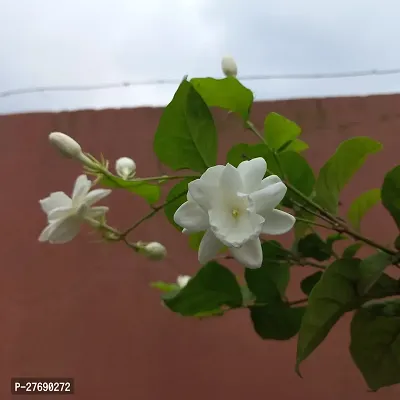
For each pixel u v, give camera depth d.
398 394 0.29
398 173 0.16
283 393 0.29
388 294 0.17
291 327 0.19
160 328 0.31
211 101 0.20
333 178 0.19
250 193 0.14
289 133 0.21
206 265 0.19
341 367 0.29
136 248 0.19
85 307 0.32
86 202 0.17
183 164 0.18
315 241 0.20
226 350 0.31
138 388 0.30
